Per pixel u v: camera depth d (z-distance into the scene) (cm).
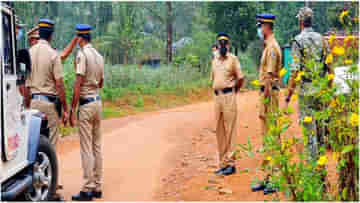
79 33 610
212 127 1106
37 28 647
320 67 387
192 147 895
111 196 606
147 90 2023
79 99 598
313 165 382
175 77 2319
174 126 1174
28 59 497
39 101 569
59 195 571
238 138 880
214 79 652
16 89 459
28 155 484
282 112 393
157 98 1981
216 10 3131
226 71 641
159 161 805
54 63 576
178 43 4256
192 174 683
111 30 3472
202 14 3638
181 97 2123
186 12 5097
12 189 436
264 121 565
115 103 1764
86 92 598
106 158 855
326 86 356
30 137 492
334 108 352
